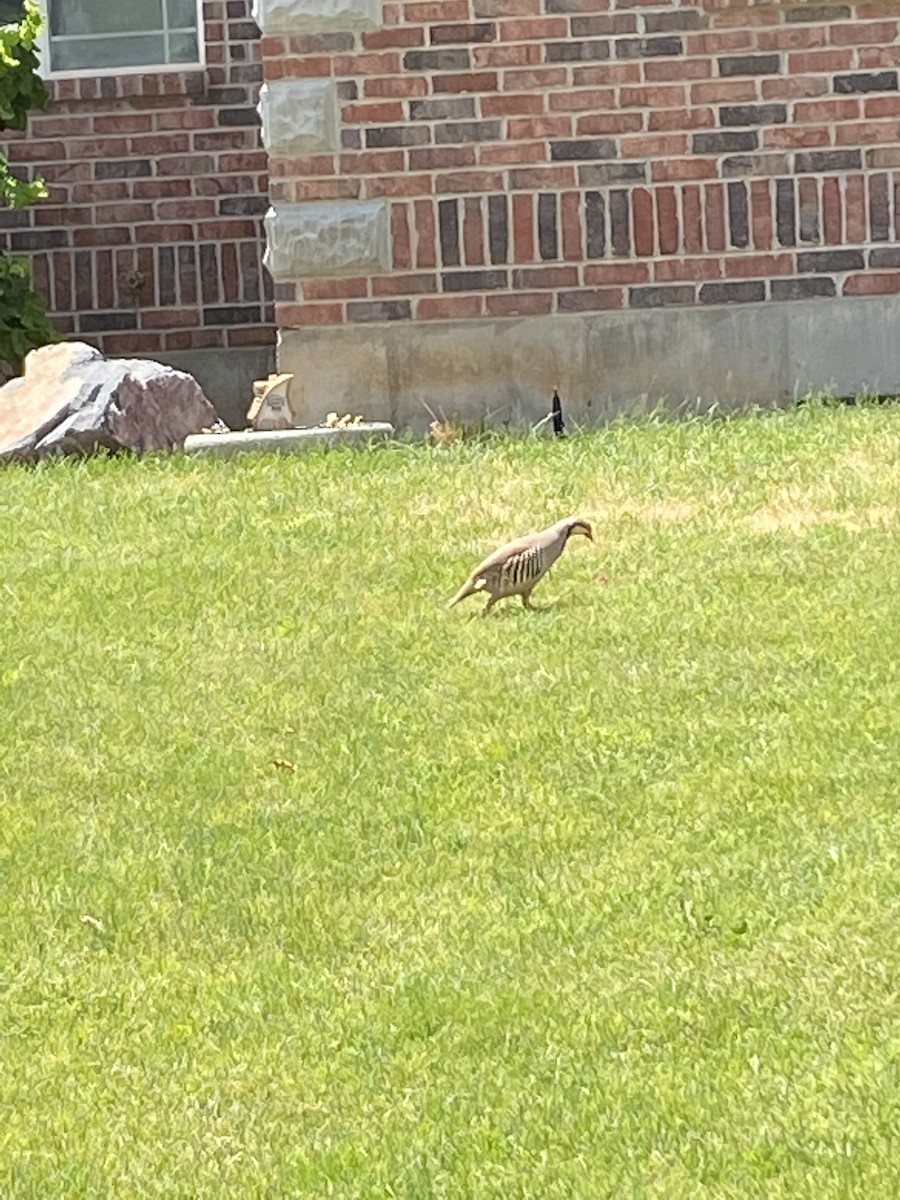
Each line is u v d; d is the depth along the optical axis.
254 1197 6.21
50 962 7.80
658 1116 6.40
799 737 8.91
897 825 8.32
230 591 10.12
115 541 10.66
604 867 8.22
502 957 7.57
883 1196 5.88
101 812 8.82
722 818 8.57
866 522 10.46
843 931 7.47
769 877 7.97
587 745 8.98
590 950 7.55
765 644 9.50
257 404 12.42
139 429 12.09
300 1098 6.78
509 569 9.82
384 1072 6.87
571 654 9.52
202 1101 6.79
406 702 9.29
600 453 11.44
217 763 9.02
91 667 9.60
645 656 9.48
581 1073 6.71
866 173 12.54
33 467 11.85
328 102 12.53
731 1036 6.86
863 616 9.61
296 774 8.95
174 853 8.60
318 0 12.49
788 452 11.27
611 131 12.54
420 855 8.50
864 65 12.49
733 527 10.51
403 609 9.94
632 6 12.50
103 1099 6.85
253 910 8.10
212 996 7.48
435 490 11.08
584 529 9.91
